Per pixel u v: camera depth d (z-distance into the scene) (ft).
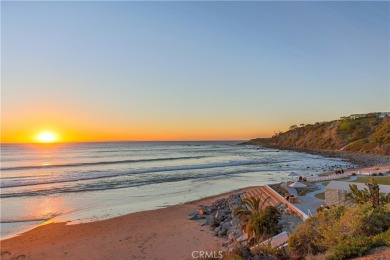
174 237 62.80
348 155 289.12
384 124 356.59
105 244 59.57
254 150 463.42
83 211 86.69
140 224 73.41
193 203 96.73
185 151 419.54
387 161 214.28
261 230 49.21
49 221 76.84
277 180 145.48
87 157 288.71
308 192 88.17
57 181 135.54
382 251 23.25
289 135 577.43
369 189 52.75
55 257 53.62
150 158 274.98
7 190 115.24
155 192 114.93
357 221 28.37
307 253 27.32
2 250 56.90
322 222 31.63
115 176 152.56
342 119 443.73
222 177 155.02
